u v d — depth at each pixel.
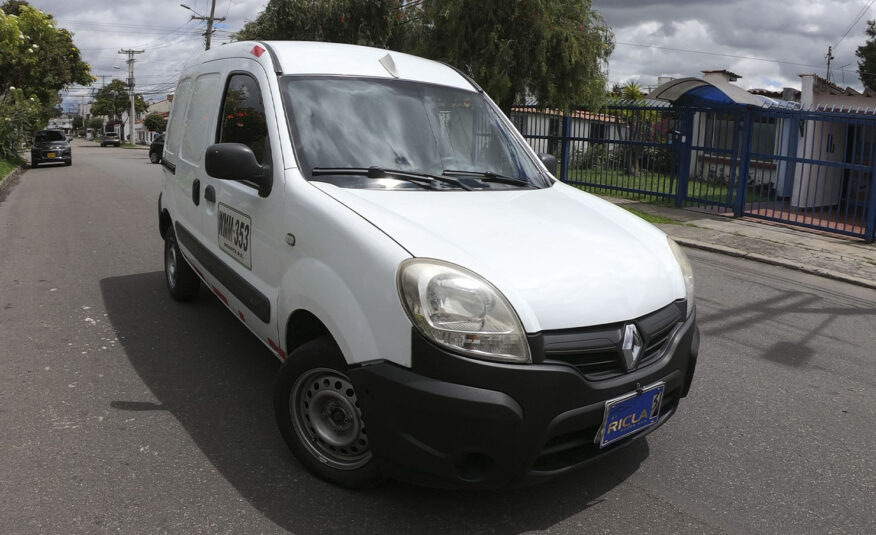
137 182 17.88
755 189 11.52
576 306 2.55
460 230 2.80
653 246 3.18
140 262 7.30
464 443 2.42
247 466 3.14
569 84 12.62
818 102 13.69
